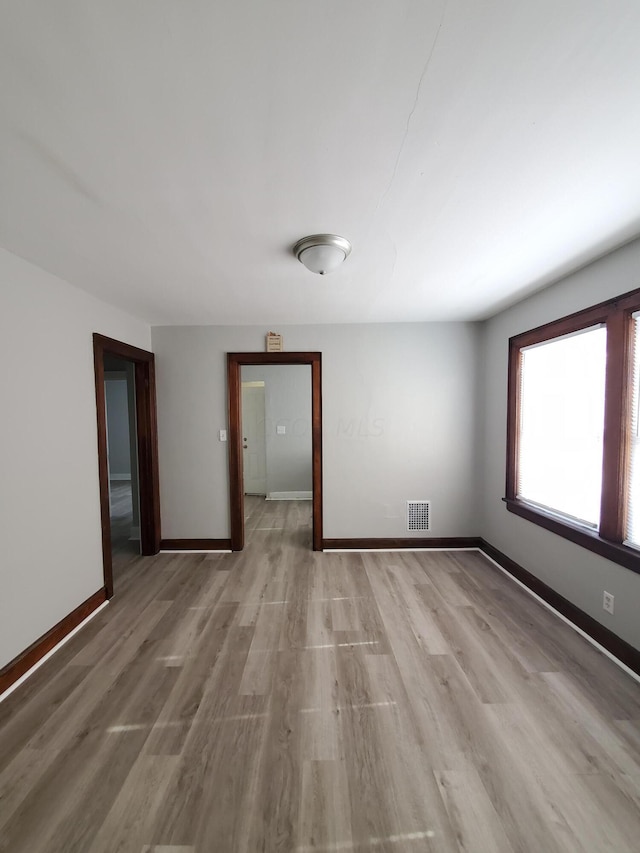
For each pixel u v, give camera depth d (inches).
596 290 78.7
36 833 43.6
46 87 34.3
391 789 48.2
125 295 97.7
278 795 47.6
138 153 43.6
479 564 123.1
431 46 31.5
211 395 134.0
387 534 137.4
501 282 91.7
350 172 48.4
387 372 134.0
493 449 126.9
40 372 78.0
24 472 73.1
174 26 29.3
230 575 115.6
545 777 49.7
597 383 81.9
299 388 222.7
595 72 34.0
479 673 70.0
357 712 60.8
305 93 35.8
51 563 80.0
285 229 63.4
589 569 81.7
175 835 43.2
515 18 29.2
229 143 42.2
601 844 41.9
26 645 72.6
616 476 74.1
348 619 89.4
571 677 68.8
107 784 49.2
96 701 63.7
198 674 70.4
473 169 48.0
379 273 84.4
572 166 47.6
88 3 27.3
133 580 112.4
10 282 70.6
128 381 151.9
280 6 28.0
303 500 222.5
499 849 41.6
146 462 131.8
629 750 53.7
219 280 87.3
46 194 51.9
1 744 55.4
